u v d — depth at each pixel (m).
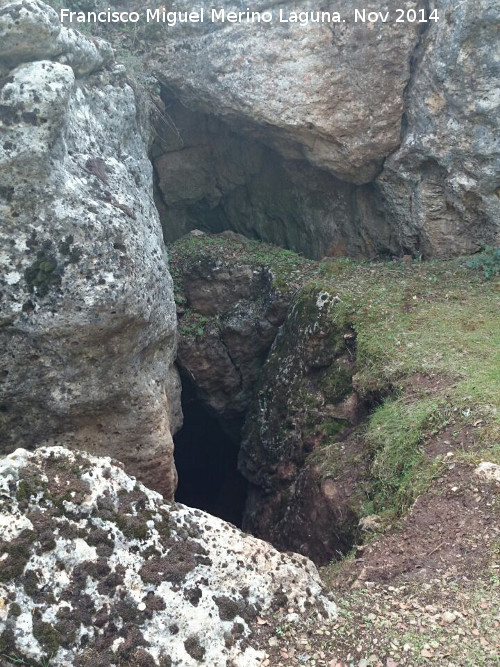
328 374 6.30
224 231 9.03
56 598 2.86
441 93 6.91
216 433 9.14
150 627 2.90
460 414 4.80
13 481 3.06
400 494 4.54
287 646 3.06
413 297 6.49
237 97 7.40
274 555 3.35
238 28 7.22
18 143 4.75
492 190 7.04
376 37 6.98
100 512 3.08
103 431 5.42
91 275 4.92
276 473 6.56
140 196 5.95
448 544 3.90
